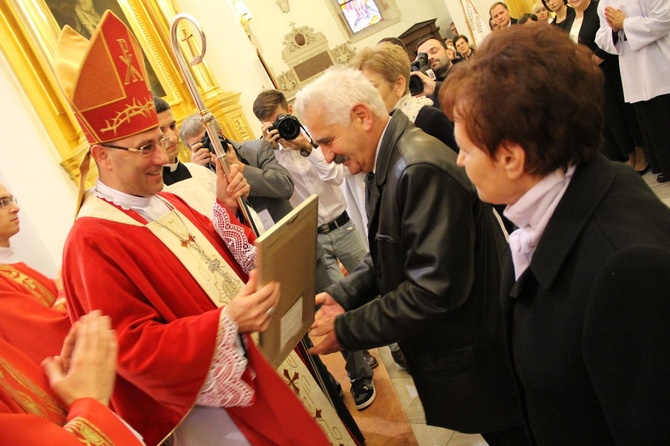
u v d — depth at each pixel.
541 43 0.81
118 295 1.36
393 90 2.18
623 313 0.73
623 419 0.76
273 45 13.99
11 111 4.08
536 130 0.80
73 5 5.81
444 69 3.67
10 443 0.88
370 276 1.72
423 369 1.58
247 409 1.45
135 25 6.38
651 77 3.62
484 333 1.50
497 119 0.81
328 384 2.15
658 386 0.72
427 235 1.34
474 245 1.44
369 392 2.73
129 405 1.40
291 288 1.45
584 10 4.23
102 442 0.99
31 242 3.62
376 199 1.51
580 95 0.80
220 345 1.31
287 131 2.81
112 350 1.13
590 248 0.80
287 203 2.92
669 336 0.71
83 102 1.43
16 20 4.66
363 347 1.45
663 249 0.71
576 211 0.83
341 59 14.53
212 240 1.72
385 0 14.77
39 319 1.76
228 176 1.87
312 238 1.49
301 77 14.24
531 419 0.99
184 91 6.66
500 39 0.85
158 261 1.49
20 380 1.08
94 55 1.41
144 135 1.51
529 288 0.92
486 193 0.91
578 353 0.83
